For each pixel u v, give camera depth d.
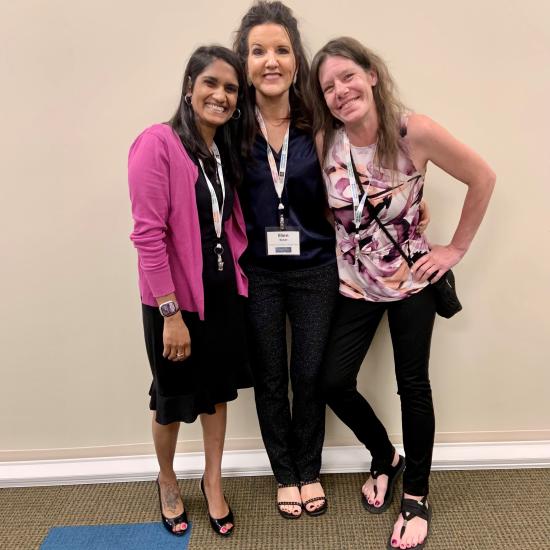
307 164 1.37
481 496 1.74
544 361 1.83
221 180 1.34
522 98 1.55
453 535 1.58
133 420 1.90
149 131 1.24
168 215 1.26
